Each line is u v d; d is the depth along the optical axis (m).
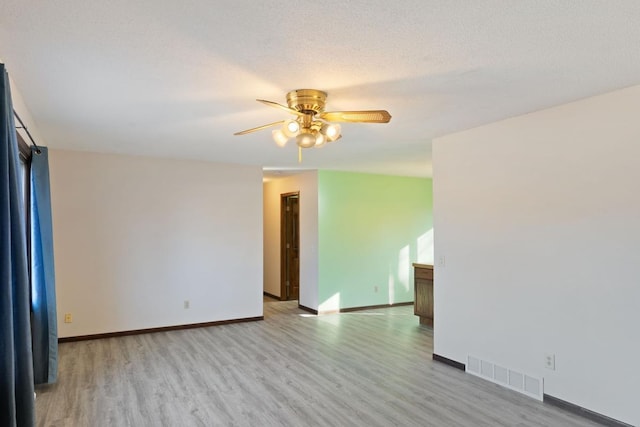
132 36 1.96
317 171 6.53
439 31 1.91
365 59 2.23
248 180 6.00
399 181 7.26
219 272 5.75
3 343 1.59
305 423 2.82
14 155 1.78
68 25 1.85
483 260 3.67
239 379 3.62
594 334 2.88
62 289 4.82
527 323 3.30
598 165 2.87
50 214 3.55
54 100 2.92
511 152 3.45
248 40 2.00
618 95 2.77
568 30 1.90
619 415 2.73
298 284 7.61
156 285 5.33
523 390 3.31
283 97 2.87
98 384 3.51
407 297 7.29
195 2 1.66
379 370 3.86
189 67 2.33
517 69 2.38
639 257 2.66
